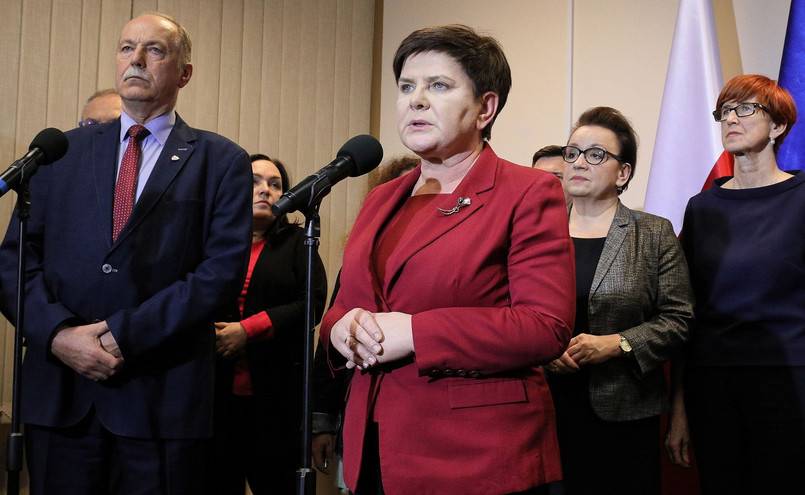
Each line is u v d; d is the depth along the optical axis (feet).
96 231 6.57
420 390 4.49
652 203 10.51
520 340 4.30
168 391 6.38
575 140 8.32
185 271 6.67
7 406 10.88
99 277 6.46
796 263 7.66
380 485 4.55
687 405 8.10
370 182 9.91
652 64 11.93
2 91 11.21
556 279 4.51
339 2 15.33
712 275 8.04
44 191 6.86
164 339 6.26
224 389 9.02
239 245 6.73
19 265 5.79
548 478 4.42
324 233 14.57
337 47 15.24
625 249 7.85
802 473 7.32
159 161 6.86
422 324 4.41
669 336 7.47
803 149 9.59
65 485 6.23
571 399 7.42
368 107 15.70
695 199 8.63
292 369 9.57
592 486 7.23
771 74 10.74
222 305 6.55
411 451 4.38
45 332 6.23
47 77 11.64
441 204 4.84
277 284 9.72
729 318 7.82
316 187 4.71
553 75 13.15
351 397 4.85
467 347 4.33
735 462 7.65
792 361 7.44
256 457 9.19
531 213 4.60
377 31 15.90
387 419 4.50
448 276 4.54
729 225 8.15
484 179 4.82
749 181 8.36
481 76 4.88
